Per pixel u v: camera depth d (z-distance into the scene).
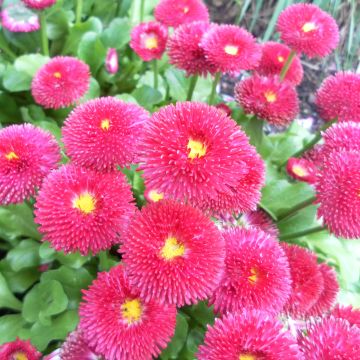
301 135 0.38
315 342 0.17
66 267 0.24
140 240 0.16
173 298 0.16
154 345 0.18
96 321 0.17
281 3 0.44
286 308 0.21
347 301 0.28
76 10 0.40
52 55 0.40
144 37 0.32
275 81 0.29
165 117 0.17
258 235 0.19
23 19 0.35
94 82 0.34
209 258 0.16
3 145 0.19
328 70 0.56
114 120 0.19
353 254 0.29
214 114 0.17
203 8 0.33
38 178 0.19
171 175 0.16
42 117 0.33
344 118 0.28
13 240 0.27
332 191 0.20
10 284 0.26
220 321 0.16
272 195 0.29
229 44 0.27
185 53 0.28
